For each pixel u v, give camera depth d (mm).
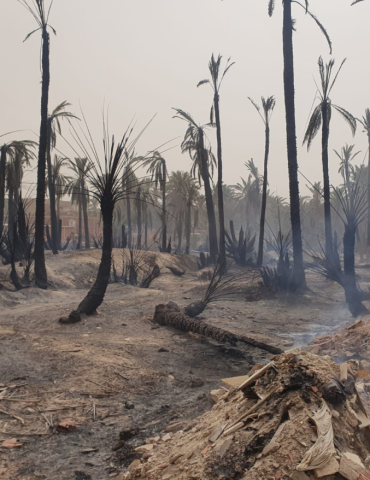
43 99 18500
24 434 4457
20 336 8305
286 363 3576
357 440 2949
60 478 3676
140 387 5863
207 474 2820
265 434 3021
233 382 4754
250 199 57188
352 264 10984
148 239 57750
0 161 27969
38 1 18188
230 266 30016
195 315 11109
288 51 16781
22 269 18828
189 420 4781
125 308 12422
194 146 34812
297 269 15359
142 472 3232
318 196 53812
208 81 29375
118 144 10867
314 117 21406
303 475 2574
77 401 5289
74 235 57094
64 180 41625
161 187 38094
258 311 12312
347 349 6230
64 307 12633
